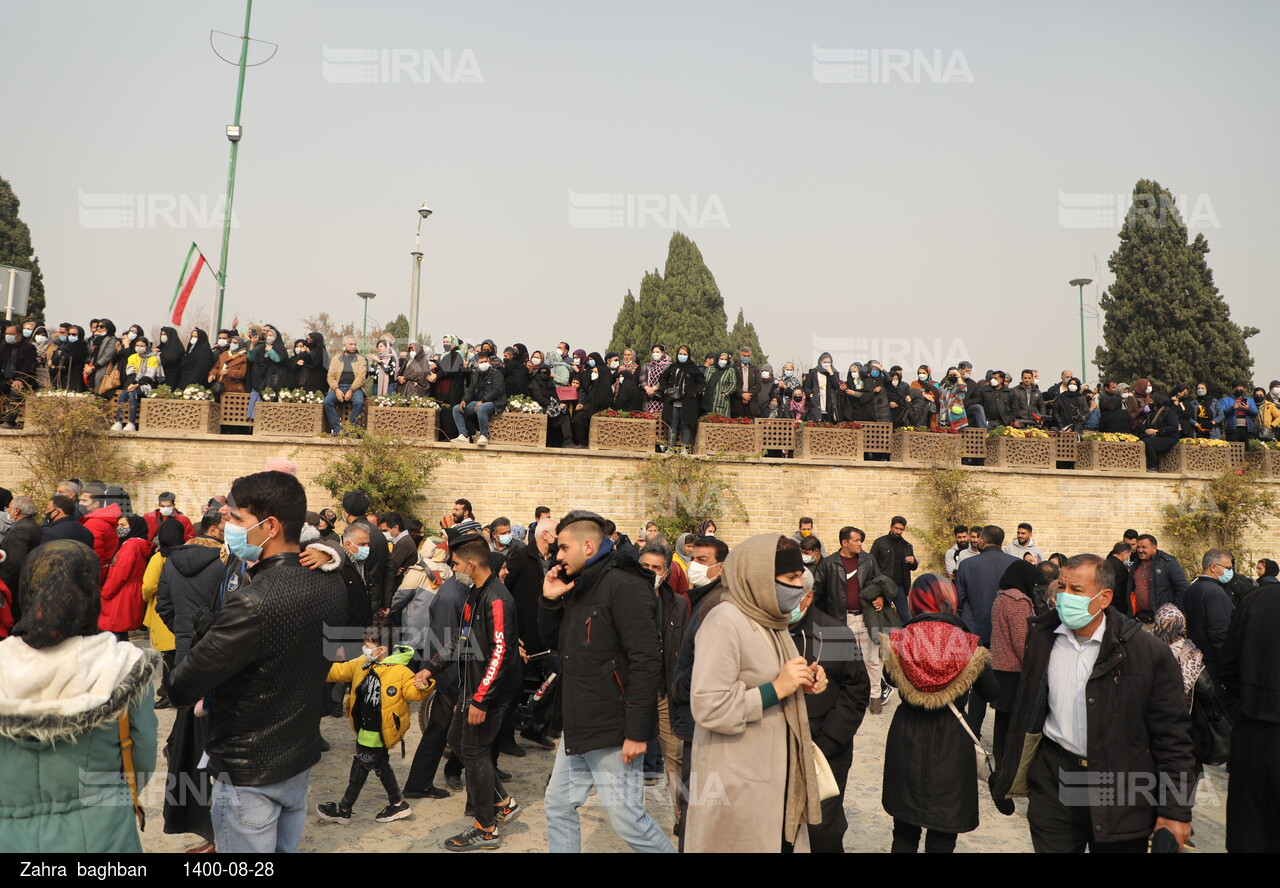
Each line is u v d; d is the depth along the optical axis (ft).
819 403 55.93
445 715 20.35
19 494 44.45
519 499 49.44
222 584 15.79
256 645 10.55
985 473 54.65
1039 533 55.21
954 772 14.24
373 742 18.61
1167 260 128.67
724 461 51.70
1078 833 13.37
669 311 179.52
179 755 15.67
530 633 23.38
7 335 48.83
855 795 21.89
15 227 116.16
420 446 48.32
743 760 11.10
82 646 9.82
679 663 13.16
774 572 11.48
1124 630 13.00
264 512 11.19
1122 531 56.54
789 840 11.22
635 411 52.44
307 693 11.25
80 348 50.24
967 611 27.43
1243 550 56.90
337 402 49.21
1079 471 55.83
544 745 25.26
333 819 18.79
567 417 52.13
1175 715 12.66
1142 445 57.82
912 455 54.54
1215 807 20.77
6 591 22.06
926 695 14.21
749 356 55.77
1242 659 13.57
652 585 14.66
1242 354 126.62
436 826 18.65
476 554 18.06
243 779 10.79
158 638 25.08
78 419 45.16
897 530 37.78
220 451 46.91
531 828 18.58
